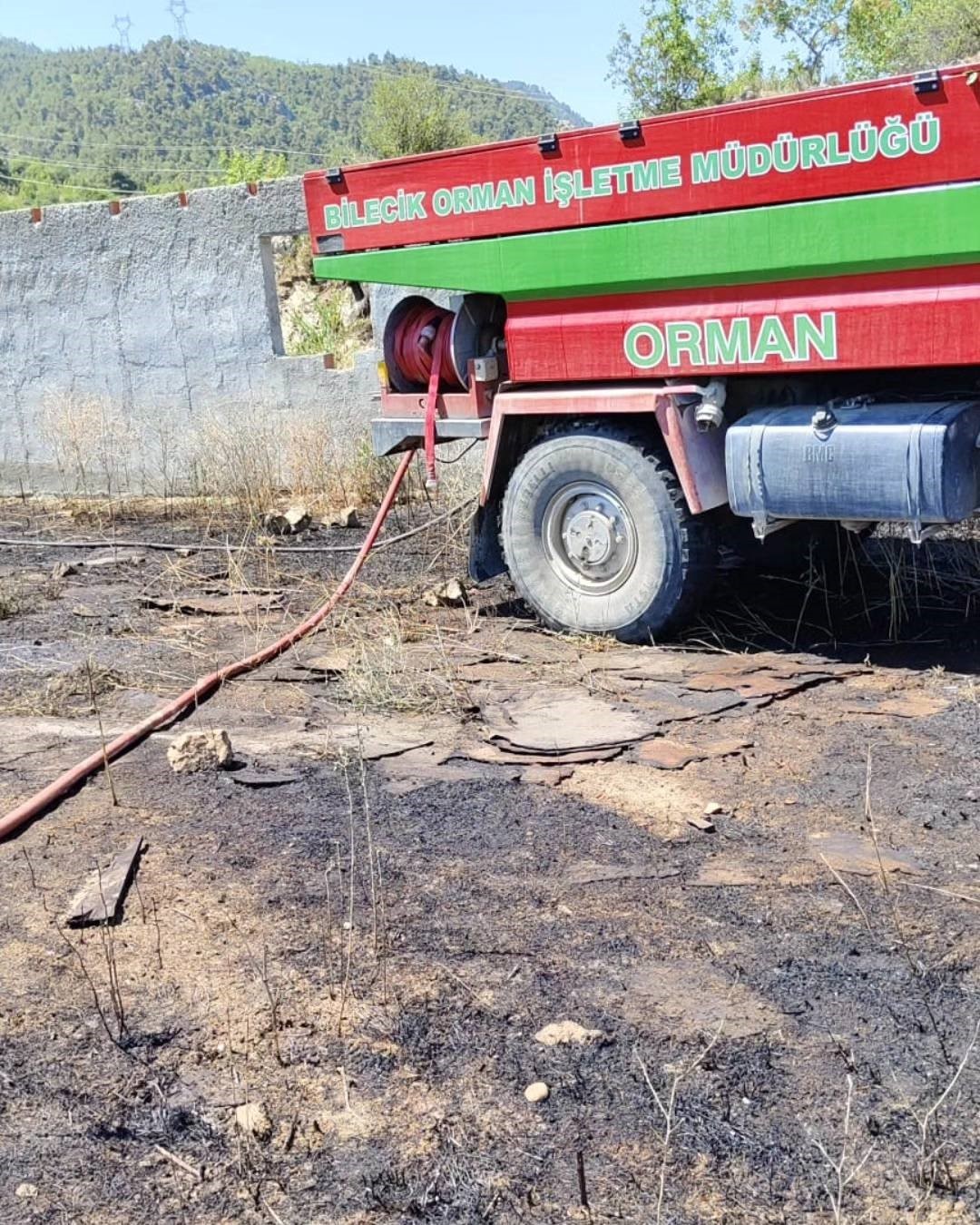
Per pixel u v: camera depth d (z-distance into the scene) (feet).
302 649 23.34
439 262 23.59
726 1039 10.82
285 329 52.06
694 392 21.56
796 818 15.28
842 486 20.15
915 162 18.56
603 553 23.09
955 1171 9.20
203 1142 9.78
